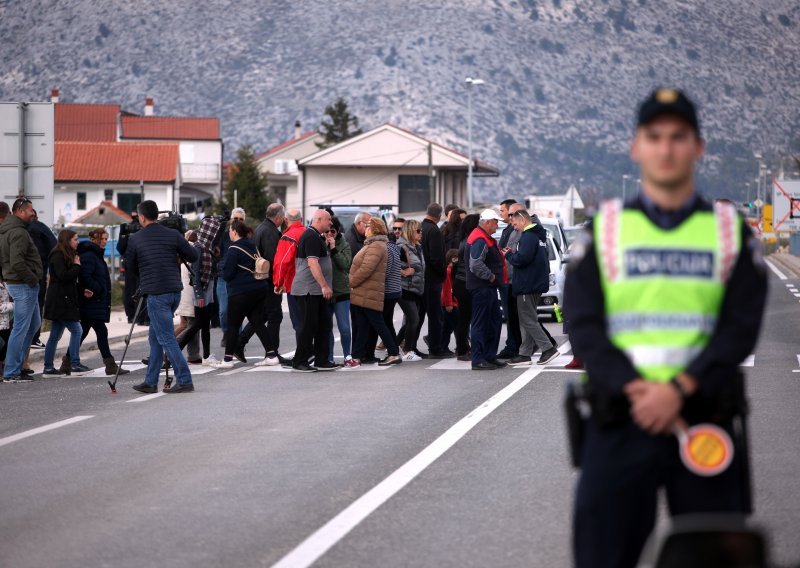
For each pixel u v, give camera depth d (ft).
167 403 100.63
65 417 93.76
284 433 83.25
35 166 158.30
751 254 33.50
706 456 32.01
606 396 33.06
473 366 122.83
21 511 60.59
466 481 66.08
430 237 135.03
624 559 33.76
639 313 33.40
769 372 117.19
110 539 54.54
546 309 187.83
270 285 131.54
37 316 122.21
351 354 128.98
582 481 33.88
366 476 67.82
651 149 33.42
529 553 51.13
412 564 49.67
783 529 54.75
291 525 56.65
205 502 61.77
